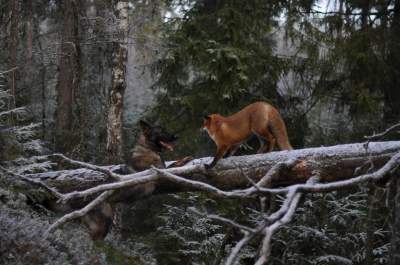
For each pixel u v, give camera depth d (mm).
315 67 14320
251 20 13812
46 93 15672
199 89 13953
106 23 11688
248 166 8430
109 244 8797
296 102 14930
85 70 13359
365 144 7312
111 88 11789
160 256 11742
